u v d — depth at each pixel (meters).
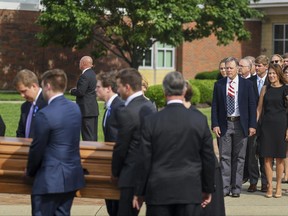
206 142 8.20
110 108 10.05
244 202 12.98
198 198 8.12
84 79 16.91
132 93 8.94
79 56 40.94
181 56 43.66
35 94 9.85
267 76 13.80
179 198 8.02
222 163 13.30
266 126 13.24
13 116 25.88
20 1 39.59
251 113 13.15
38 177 8.68
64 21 34.16
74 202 12.84
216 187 9.45
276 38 45.31
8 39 39.47
